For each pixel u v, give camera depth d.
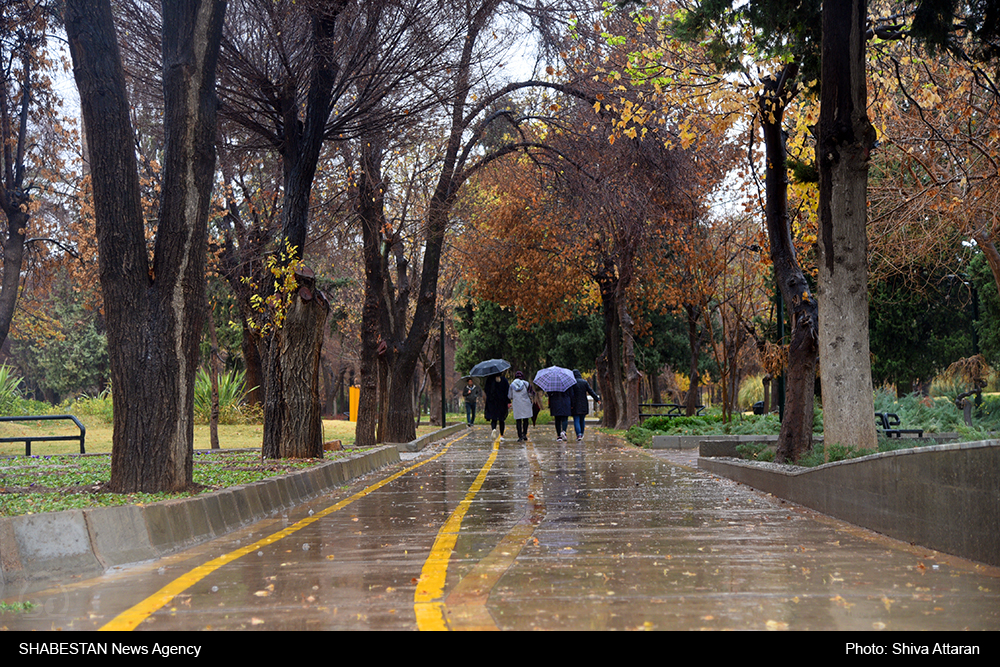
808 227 16.28
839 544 7.41
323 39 16.88
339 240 28.03
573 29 18.83
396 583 5.89
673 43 13.38
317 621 4.77
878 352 33.62
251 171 26.09
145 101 19.75
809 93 13.27
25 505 8.09
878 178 19.44
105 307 10.03
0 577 6.03
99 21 9.95
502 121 27.17
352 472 15.93
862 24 11.25
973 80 15.61
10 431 24.91
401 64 18.23
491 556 6.98
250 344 38.16
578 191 23.80
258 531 9.15
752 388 54.94
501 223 31.56
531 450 23.16
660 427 26.66
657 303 31.44
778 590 5.37
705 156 24.45
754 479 12.78
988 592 5.28
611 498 11.55
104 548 7.02
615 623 4.54
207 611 5.11
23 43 20.14
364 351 24.28
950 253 21.98
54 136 24.41
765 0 12.12
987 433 15.56
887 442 12.05
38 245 26.61
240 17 18.55
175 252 10.16
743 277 26.52
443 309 43.09
